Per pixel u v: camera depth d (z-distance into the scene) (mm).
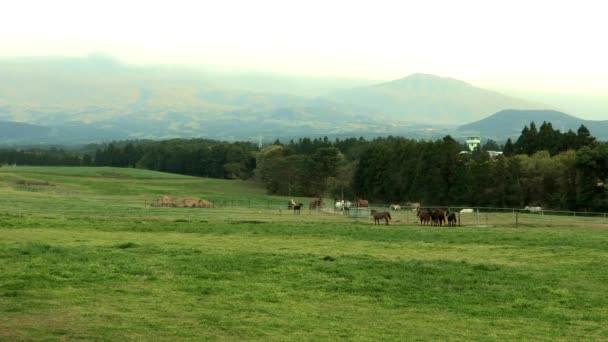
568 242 40688
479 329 17797
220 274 25359
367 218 67250
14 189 113688
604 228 54312
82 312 18078
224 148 192000
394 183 123812
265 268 27078
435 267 28234
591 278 26219
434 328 17766
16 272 24156
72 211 64812
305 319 18281
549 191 102812
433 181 112812
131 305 19375
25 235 39281
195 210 73875
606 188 92562
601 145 96875
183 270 26016
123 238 39344
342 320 18391
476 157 122438
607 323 18750
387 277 25734
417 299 21797
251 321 17672
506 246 38656
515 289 23703
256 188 158000
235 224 52219
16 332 15367
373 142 162875
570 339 16781
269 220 59188
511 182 104750
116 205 79750
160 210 71375
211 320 17625
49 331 15594
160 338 15414
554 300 21953
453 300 21797
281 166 146875
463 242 40875
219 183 162500
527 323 18688
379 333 16875
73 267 25844
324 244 38469
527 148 121875
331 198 138250
